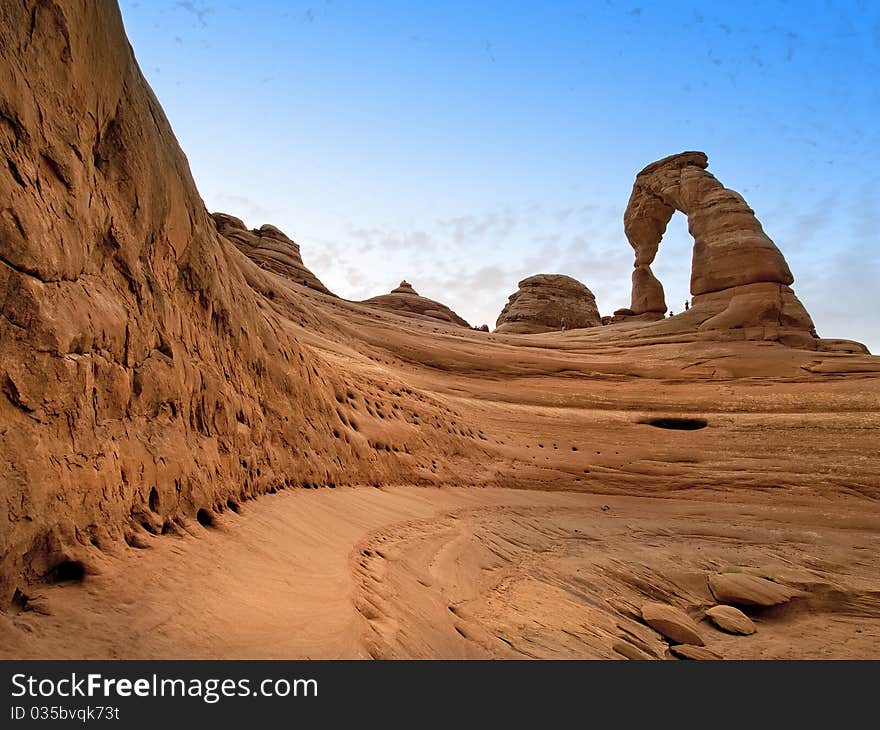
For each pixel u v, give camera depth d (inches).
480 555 540.1
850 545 765.9
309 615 216.5
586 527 793.6
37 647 132.6
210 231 379.6
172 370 268.4
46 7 179.8
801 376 1325.0
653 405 1350.9
